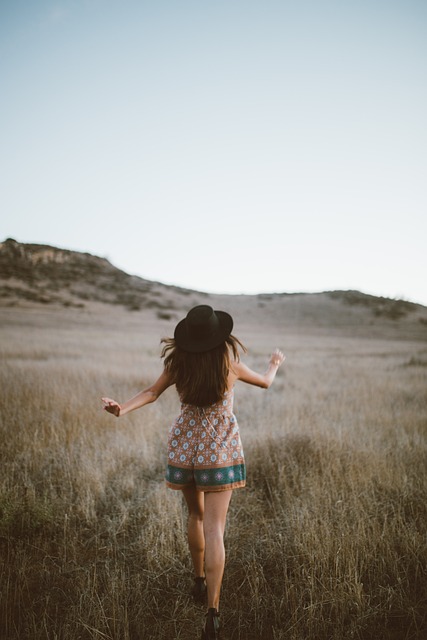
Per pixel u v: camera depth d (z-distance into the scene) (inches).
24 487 148.7
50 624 96.3
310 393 388.2
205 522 97.3
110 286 3073.3
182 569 116.6
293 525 129.3
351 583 103.7
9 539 127.6
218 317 107.2
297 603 101.9
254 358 791.1
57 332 1218.0
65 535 127.7
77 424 228.8
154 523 132.1
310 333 2102.6
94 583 105.3
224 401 103.9
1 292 2390.5
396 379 487.8
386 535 124.7
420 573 114.3
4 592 104.7
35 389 302.7
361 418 273.3
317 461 185.2
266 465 179.9
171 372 103.4
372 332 2256.4
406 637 92.7
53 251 3511.3
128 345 892.0
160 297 2962.6
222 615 100.3
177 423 105.4
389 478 164.4
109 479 170.9
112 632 93.5
